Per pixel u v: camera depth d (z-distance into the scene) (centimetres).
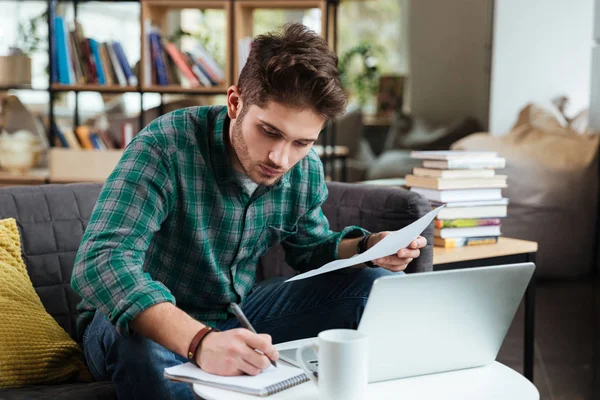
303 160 170
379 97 584
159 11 441
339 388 108
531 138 447
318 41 131
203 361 120
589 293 411
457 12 565
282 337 175
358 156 586
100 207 139
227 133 153
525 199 432
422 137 577
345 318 169
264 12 529
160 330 124
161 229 154
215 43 456
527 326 234
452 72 568
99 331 150
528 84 540
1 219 180
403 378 127
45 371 159
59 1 457
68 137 434
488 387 123
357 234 175
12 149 432
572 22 534
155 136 148
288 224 171
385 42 580
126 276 128
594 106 453
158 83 430
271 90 128
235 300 168
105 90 431
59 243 187
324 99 128
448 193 229
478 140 454
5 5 493
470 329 128
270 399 114
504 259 228
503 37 539
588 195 434
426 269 199
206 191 153
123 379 141
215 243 158
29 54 480
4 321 160
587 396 258
